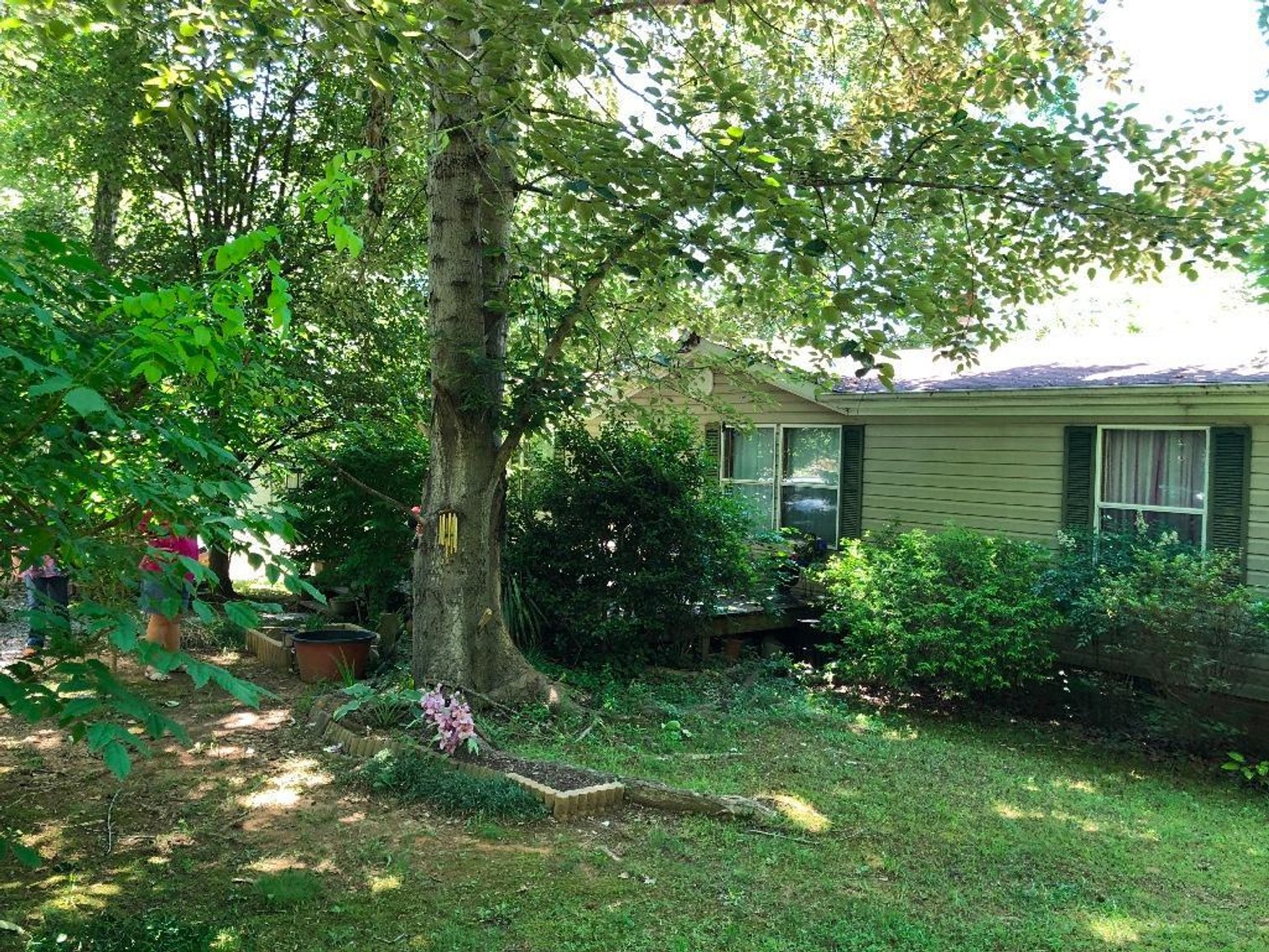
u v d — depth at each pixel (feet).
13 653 27.12
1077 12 26.05
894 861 15.74
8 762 18.78
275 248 31.99
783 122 20.59
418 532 24.86
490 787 17.10
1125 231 23.52
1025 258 26.45
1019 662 27.02
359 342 35.45
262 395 11.91
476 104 18.67
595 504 30.01
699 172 17.81
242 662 28.89
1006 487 31.45
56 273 7.97
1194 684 24.34
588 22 17.31
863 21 32.73
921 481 33.73
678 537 29.99
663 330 35.22
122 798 17.02
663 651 31.04
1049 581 27.45
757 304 28.14
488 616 24.64
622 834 16.19
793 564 34.71
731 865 15.03
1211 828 18.99
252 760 19.43
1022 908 14.24
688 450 31.65
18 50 33.63
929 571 28.30
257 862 14.42
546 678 25.49
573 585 30.42
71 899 12.88
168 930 11.56
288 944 11.80
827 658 34.88
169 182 37.93
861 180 21.63
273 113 37.63
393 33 14.83
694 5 26.91
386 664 27.32
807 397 35.04
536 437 30.01
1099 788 21.49
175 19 17.94
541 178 24.71
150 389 8.19
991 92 23.68
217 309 7.07
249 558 7.69
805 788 19.49
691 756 21.53
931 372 35.73
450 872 14.26
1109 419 28.99
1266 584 25.86
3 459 6.70
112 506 8.54
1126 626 25.18
